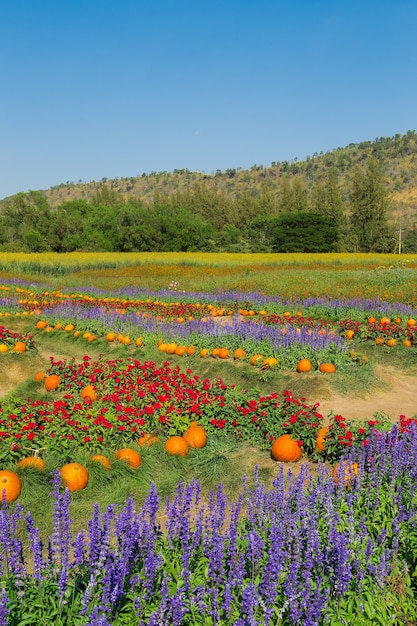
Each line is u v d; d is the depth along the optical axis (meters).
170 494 7.80
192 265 50.25
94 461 8.08
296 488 5.92
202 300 26.55
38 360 15.65
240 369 13.89
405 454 6.79
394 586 4.89
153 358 15.80
